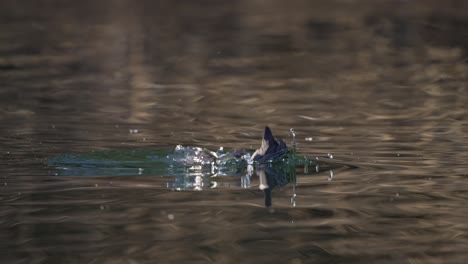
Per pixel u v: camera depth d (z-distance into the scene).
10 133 47.94
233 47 95.75
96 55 88.81
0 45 96.69
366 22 119.12
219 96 64.38
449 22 116.88
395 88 68.06
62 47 95.12
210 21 122.06
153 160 40.88
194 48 94.88
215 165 40.00
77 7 143.00
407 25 114.50
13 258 25.78
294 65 82.12
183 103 60.84
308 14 130.50
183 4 147.88
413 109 57.69
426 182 36.56
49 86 68.38
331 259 25.78
